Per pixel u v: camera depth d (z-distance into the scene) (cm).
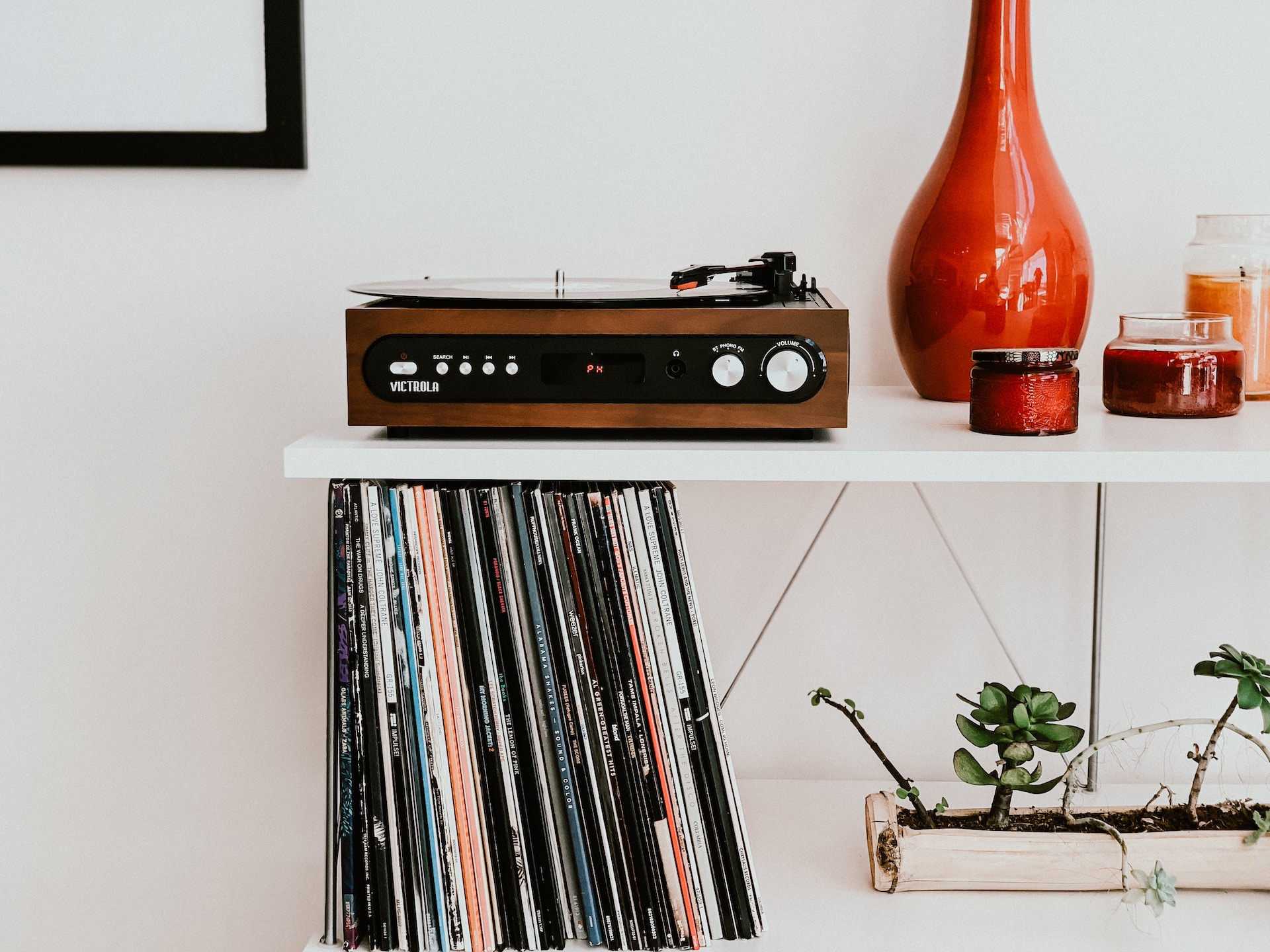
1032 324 86
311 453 71
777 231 105
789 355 69
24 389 108
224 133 104
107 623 111
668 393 70
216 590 111
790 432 75
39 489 109
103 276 107
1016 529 108
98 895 114
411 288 77
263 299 107
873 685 110
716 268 75
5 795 113
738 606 110
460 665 74
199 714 112
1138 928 77
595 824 75
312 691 111
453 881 74
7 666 111
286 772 112
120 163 104
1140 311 105
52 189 106
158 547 110
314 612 111
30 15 103
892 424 80
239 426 108
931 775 111
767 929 77
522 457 71
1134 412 83
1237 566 108
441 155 105
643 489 74
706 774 76
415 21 103
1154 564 108
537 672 75
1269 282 89
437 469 71
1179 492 107
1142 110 103
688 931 76
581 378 70
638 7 103
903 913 80
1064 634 109
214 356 108
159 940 114
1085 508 108
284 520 109
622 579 74
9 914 114
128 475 109
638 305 70
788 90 104
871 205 104
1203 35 102
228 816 113
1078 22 102
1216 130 103
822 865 88
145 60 104
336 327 107
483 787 75
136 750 112
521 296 71
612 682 75
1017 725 81
